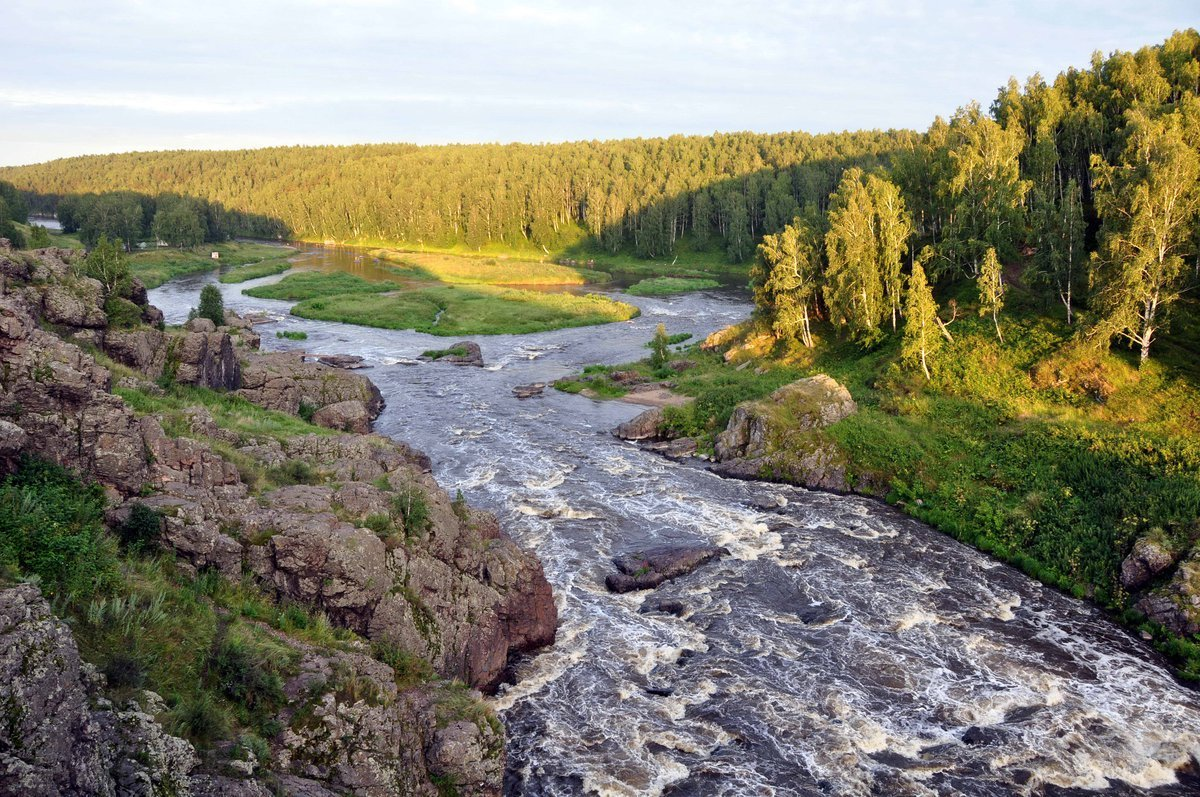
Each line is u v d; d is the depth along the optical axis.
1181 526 39.69
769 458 56.06
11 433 23.31
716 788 24.55
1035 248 78.31
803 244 84.56
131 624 20.31
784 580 39.28
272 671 21.42
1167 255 57.44
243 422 43.84
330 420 57.59
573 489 50.78
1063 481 47.84
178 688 19.47
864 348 76.94
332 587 26.17
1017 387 60.59
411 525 30.08
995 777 25.47
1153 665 32.66
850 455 55.12
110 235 194.25
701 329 115.31
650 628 34.28
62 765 14.14
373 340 104.69
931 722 28.22
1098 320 58.25
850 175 86.94
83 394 25.98
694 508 48.78
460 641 28.78
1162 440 48.66
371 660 24.09
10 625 14.86
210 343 50.94
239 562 25.62
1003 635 34.69
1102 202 59.97
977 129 84.25
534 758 25.78
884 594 38.16
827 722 27.97
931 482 51.59
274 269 176.50
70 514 22.81
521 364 91.69
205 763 17.50
